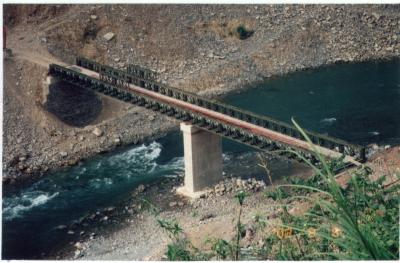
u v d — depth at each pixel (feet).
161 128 325.42
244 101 364.79
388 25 431.84
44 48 376.48
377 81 368.27
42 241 229.66
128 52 404.36
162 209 243.60
